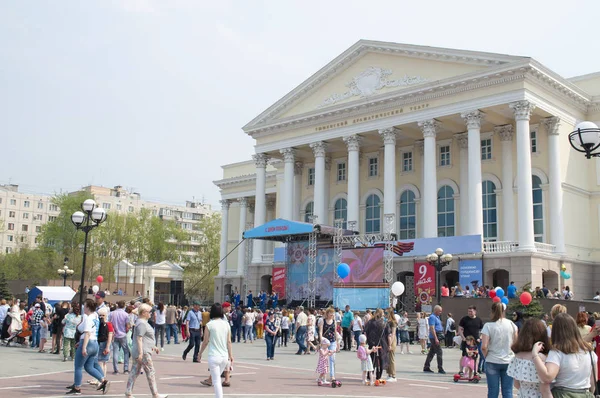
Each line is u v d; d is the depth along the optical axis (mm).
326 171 53719
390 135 44375
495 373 10688
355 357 25500
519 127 37625
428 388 15898
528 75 37812
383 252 37406
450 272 41688
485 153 44344
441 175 46594
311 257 42219
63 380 16219
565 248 39500
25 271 87688
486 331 10812
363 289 37062
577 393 7094
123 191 139125
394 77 45156
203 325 22719
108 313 19000
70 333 20906
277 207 59500
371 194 51062
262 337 37719
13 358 21969
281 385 16188
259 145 53594
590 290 41281
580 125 13703
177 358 23469
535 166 41406
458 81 40188
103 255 90375
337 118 47938
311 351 28172
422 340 27359
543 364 7227
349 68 48250
